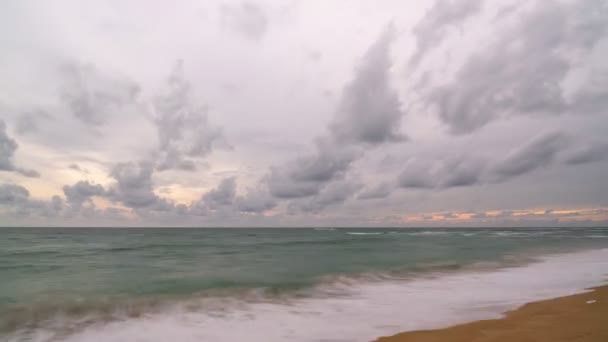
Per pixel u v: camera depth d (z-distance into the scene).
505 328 7.51
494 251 30.69
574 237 61.09
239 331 8.41
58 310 10.74
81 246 42.00
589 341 6.37
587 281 14.03
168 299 12.19
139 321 9.49
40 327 9.06
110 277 17.23
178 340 7.85
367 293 12.77
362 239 61.31
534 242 44.69
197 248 38.12
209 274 18.14
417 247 37.69
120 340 7.97
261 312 10.23
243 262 24.08
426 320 8.73
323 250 34.53
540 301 10.27
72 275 17.92
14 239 62.59
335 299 11.87
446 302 10.77
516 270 17.98
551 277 15.38
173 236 84.31
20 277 17.31
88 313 10.39
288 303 11.39
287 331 8.23
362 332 7.91
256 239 65.00
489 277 15.78
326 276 17.17
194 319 9.59
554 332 7.00
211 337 8.00
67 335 8.41
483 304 10.26
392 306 10.55
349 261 24.16
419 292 12.62
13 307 11.10
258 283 15.27
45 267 21.17
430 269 19.09
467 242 46.53
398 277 16.50
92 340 8.02
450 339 6.97
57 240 59.19
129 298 12.38
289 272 18.69
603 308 8.96
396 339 7.23
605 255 25.55
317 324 8.76
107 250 35.31
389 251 32.53
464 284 14.08
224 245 44.19
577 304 9.59
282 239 64.44
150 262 24.08
